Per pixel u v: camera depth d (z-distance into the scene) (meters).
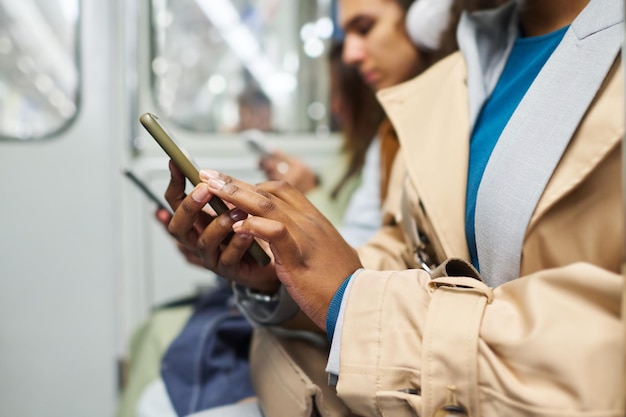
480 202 0.68
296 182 1.79
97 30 1.82
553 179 0.60
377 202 1.40
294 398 0.67
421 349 0.55
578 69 0.62
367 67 1.55
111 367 1.85
